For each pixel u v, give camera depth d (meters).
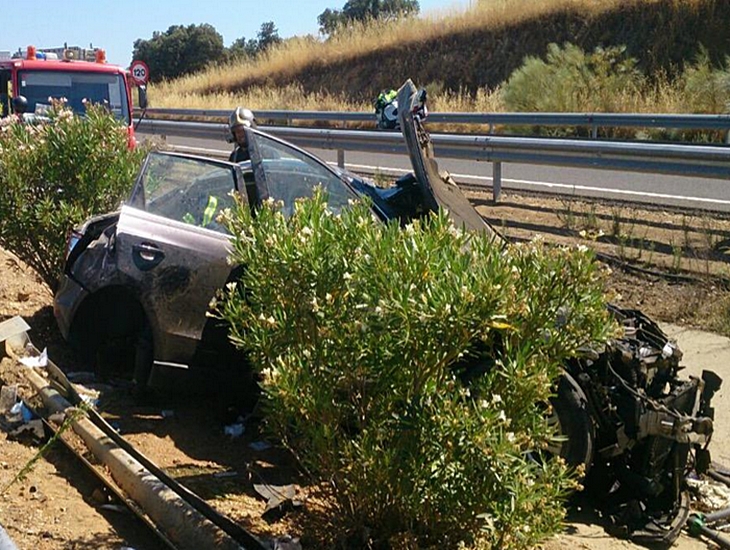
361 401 3.86
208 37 46.38
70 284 6.02
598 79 20.19
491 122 16.16
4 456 4.95
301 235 3.87
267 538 4.30
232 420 5.92
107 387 6.32
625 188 12.64
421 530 3.90
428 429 3.62
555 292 3.83
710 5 23.14
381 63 30.30
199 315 5.79
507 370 3.72
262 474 5.20
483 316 3.59
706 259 8.93
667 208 11.12
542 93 20.42
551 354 3.93
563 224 10.60
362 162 17.02
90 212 7.45
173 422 5.88
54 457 5.04
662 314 8.05
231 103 29.23
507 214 11.36
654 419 5.06
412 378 3.72
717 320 7.84
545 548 4.71
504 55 27.39
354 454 3.82
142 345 5.97
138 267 5.74
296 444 4.22
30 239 7.43
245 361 5.84
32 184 7.43
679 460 5.18
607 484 5.35
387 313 3.57
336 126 24.48
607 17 25.20
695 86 18.38
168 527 4.22
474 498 3.62
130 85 14.98
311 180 6.24
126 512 4.51
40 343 7.05
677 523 5.12
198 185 6.16
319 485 4.18
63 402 5.45
